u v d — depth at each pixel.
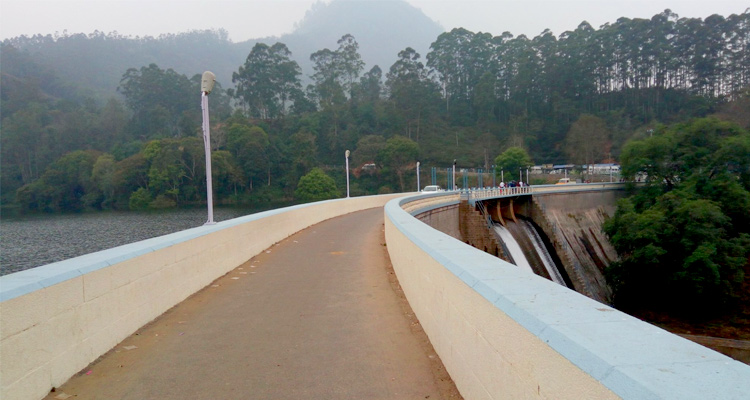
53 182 66.12
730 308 30.55
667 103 112.88
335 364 4.77
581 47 125.25
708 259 29.72
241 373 4.57
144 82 112.94
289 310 6.89
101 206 67.12
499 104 125.69
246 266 10.64
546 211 58.50
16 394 3.59
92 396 4.04
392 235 10.55
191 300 7.47
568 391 2.10
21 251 22.80
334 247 13.86
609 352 1.96
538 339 2.39
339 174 93.06
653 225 33.28
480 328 3.34
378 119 109.50
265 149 85.56
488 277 3.50
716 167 42.12
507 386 2.82
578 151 101.81
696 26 116.75
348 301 7.40
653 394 1.58
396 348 5.20
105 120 97.81
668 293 32.91
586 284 46.09
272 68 114.12
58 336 4.18
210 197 9.98
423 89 118.50
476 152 104.25
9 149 74.56
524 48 131.00
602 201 68.06
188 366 4.73
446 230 32.44
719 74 114.44
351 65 127.06
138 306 5.90
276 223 14.98
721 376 1.70
